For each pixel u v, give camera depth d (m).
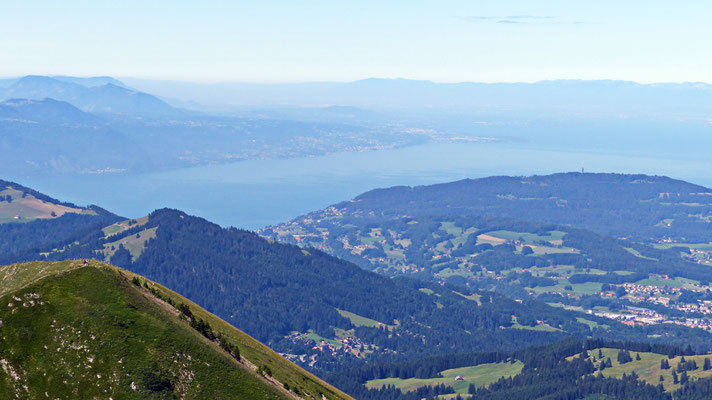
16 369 105.62
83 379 105.44
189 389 109.88
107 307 116.19
